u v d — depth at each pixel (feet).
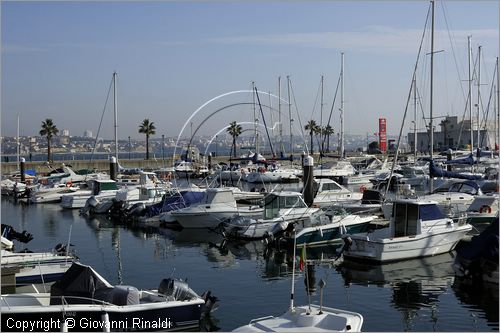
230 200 112.06
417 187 160.76
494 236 64.34
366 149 383.24
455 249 82.94
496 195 103.60
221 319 54.44
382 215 104.99
